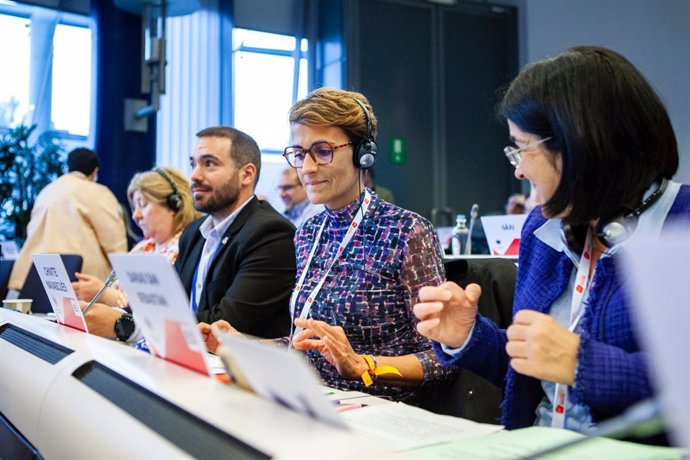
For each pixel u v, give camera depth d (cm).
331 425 59
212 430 62
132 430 68
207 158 198
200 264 203
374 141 149
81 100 520
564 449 58
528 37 598
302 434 57
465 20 611
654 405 52
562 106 89
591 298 92
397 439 73
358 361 122
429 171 595
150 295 82
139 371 83
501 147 625
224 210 203
